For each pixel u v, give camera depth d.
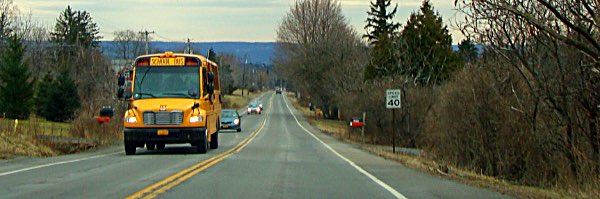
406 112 37.75
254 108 96.88
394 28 69.19
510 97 19.42
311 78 79.38
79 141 29.48
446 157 23.48
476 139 21.12
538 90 16.95
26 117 49.88
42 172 16.30
